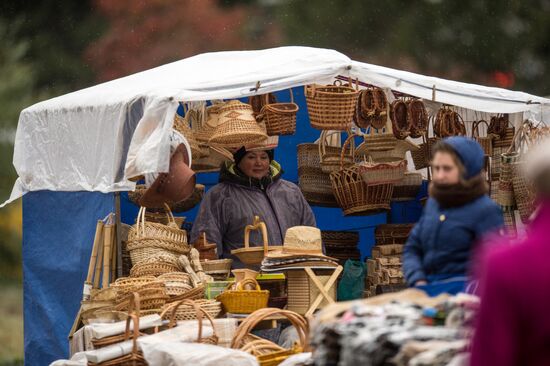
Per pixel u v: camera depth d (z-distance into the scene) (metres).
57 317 17.67
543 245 6.79
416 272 10.30
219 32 43.38
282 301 15.86
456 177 10.16
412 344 8.11
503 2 47.03
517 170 17.53
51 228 17.92
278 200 17.11
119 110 15.07
